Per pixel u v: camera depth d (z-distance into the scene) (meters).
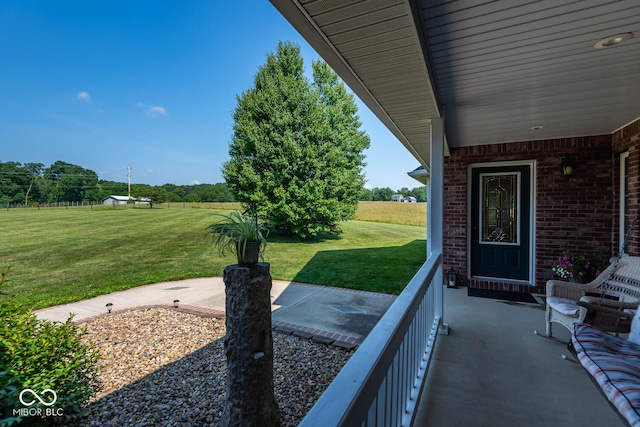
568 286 3.17
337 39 1.71
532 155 4.83
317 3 1.39
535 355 2.79
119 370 2.91
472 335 3.26
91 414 2.27
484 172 5.26
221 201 35.91
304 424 0.65
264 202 12.51
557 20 1.69
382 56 1.91
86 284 6.32
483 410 2.01
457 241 5.32
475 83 2.57
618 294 2.90
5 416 1.71
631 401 1.42
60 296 5.44
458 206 5.32
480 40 1.90
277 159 12.34
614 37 1.86
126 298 5.33
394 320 1.34
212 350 3.32
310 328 3.86
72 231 15.48
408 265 8.07
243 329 1.90
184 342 3.52
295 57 13.19
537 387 2.28
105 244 11.88
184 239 13.09
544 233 4.79
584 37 1.87
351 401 0.74
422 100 2.69
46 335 2.18
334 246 11.83
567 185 4.64
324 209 12.52
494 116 3.49
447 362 2.67
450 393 2.21
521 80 2.52
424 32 1.81
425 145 4.73
